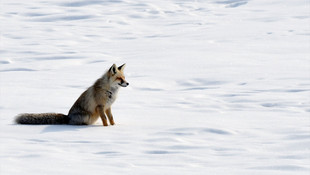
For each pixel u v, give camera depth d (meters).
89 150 11.91
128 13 61.12
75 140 13.20
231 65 30.89
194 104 20.23
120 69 16.80
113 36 47.34
